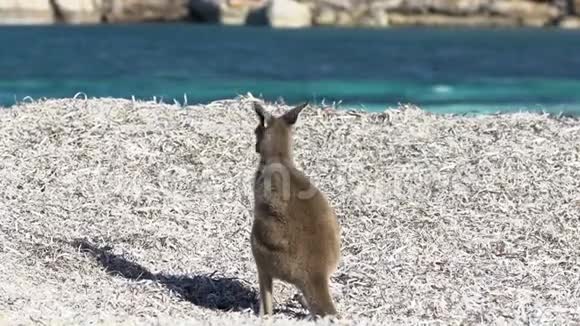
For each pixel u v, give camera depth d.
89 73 116.19
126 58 146.00
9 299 22.31
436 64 146.38
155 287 25.12
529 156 33.88
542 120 37.34
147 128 35.03
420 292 25.22
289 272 21.86
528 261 27.67
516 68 140.12
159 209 30.38
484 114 39.47
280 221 21.80
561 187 31.95
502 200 31.17
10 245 27.16
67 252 27.08
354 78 116.44
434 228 29.44
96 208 30.25
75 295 23.80
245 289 25.56
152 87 99.81
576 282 26.33
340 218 29.94
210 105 37.81
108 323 21.02
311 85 106.06
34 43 176.62
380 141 34.88
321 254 21.91
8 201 30.39
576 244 28.83
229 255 27.98
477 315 23.64
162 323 21.02
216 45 184.62
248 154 33.97
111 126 35.03
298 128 35.59
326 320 21.22
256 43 193.25
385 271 26.59
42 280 24.91
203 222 29.89
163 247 28.25
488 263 27.44
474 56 167.50
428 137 35.31
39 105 37.00
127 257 27.30
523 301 24.75
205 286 25.55
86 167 32.59
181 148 33.91
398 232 29.11
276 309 24.16
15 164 32.66
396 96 93.88
